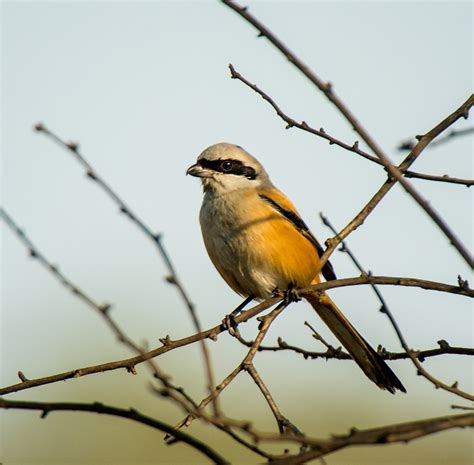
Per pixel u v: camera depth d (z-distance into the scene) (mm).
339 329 11492
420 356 9312
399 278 8688
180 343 8914
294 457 5262
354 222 9844
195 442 6816
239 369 8430
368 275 8906
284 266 11805
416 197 5945
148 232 6168
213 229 12172
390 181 9742
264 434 5242
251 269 11984
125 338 6184
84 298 6332
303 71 5961
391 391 10906
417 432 5164
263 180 12578
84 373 8383
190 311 5934
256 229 11820
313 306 11875
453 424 5262
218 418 5332
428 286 8594
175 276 5973
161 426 7047
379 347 11109
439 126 9844
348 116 5902
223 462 6711
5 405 7059
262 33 6098
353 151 9711
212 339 9344
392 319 8000
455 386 7605
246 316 10250
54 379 8312
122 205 6273
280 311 9898
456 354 9078
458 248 5922
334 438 5176
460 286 8562
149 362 6070
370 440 5145
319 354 10477
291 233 11938
